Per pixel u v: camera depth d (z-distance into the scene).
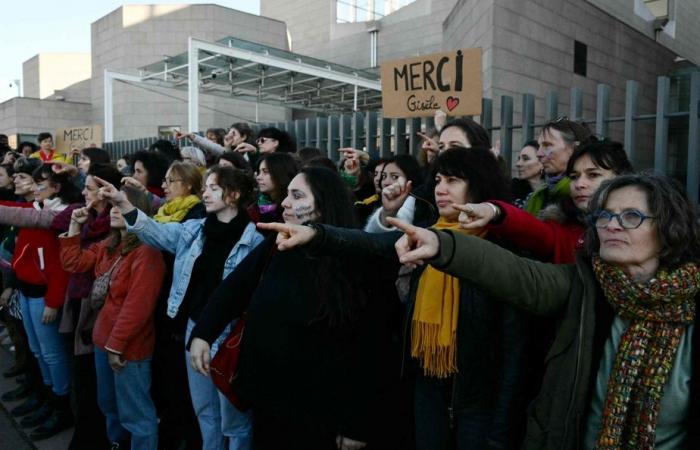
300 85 15.12
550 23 8.03
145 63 20.55
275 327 2.30
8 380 5.09
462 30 8.67
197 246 3.02
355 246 1.98
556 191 2.33
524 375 1.87
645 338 1.48
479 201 2.08
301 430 2.42
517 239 1.89
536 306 1.70
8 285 4.91
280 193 3.08
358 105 17.48
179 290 3.01
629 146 3.46
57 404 4.14
